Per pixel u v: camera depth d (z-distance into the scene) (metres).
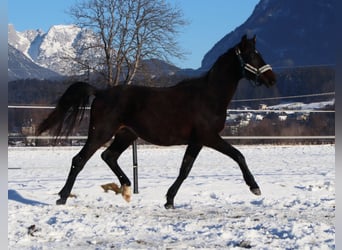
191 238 6.92
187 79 9.12
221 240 6.80
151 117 8.82
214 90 8.85
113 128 9.00
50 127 9.32
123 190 9.55
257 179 12.88
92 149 9.01
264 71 8.98
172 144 8.94
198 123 8.75
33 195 10.25
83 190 10.84
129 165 17.16
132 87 9.08
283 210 9.10
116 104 8.96
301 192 11.09
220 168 16.20
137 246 6.46
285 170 15.45
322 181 12.39
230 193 10.84
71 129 9.30
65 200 9.18
